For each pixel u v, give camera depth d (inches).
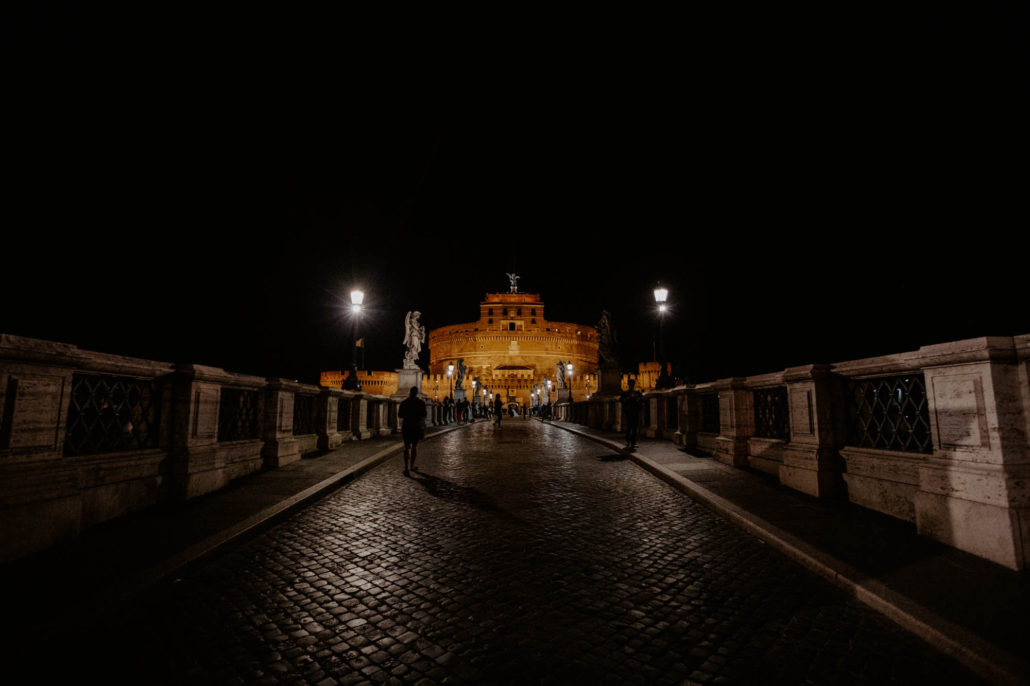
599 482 355.3
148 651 126.6
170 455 262.7
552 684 112.9
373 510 271.3
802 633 134.6
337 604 154.4
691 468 370.0
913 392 221.0
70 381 201.0
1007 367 175.0
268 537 219.6
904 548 185.3
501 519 252.4
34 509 178.9
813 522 221.0
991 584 151.9
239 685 113.1
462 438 799.1
